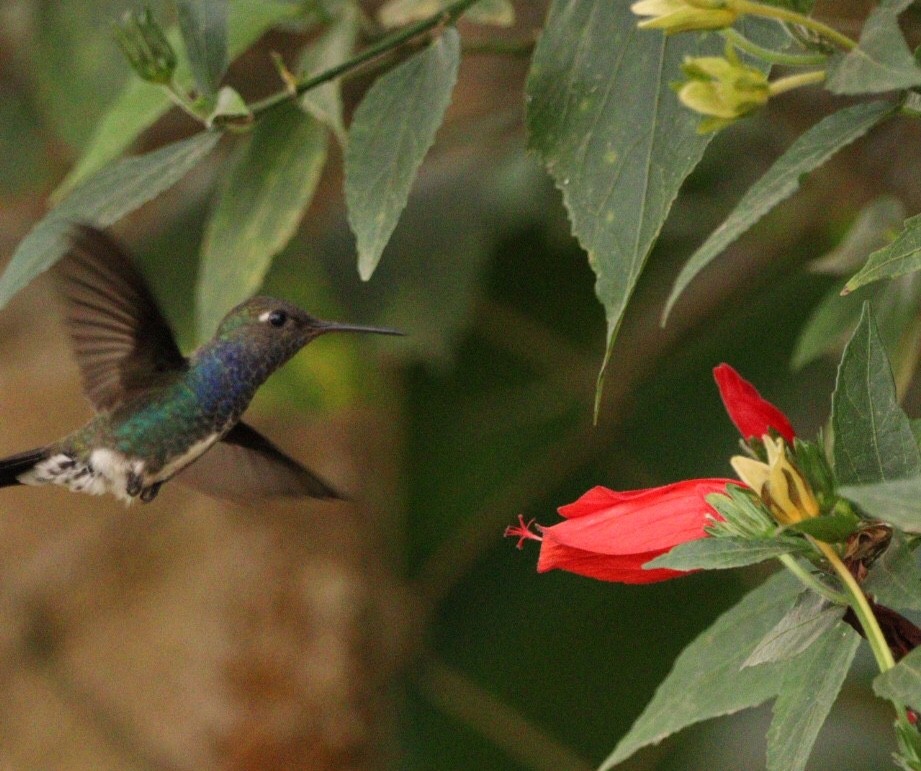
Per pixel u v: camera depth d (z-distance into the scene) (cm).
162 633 921
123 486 472
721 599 913
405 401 909
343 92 589
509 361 886
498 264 855
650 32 330
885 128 573
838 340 502
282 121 459
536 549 932
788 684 297
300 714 918
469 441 910
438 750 934
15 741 906
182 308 677
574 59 339
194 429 475
